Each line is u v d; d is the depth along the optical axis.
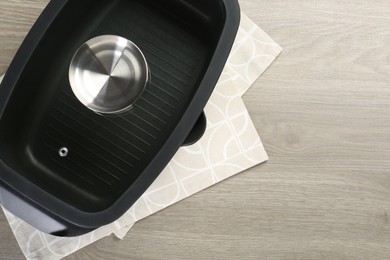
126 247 1.17
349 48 1.25
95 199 1.01
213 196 1.19
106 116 1.05
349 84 1.24
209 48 1.08
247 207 1.20
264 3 1.23
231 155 1.19
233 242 1.19
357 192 1.23
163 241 1.18
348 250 1.22
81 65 1.00
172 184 1.18
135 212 1.17
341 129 1.23
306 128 1.22
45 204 0.89
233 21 0.96
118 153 1.04
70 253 1.15
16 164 0.98
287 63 1.23
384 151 1.24
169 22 1.09
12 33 1.17
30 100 1.02
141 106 1.06
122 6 1.08
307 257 1.21
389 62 1.25
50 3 0.94
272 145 1.21
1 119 0.93
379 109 1.25
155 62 1.08
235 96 1.21
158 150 1.00
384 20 1.26
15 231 1.14
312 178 1.22
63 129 1.04
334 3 1.25
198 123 1.07
